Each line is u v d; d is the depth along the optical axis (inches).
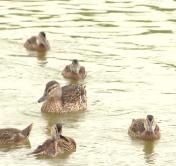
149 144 1072.8
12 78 1366.9
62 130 1117.1
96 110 1210.6
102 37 1648.6
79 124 1147.3
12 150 1043.3
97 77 1390.3
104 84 1347.2
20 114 1180.5
